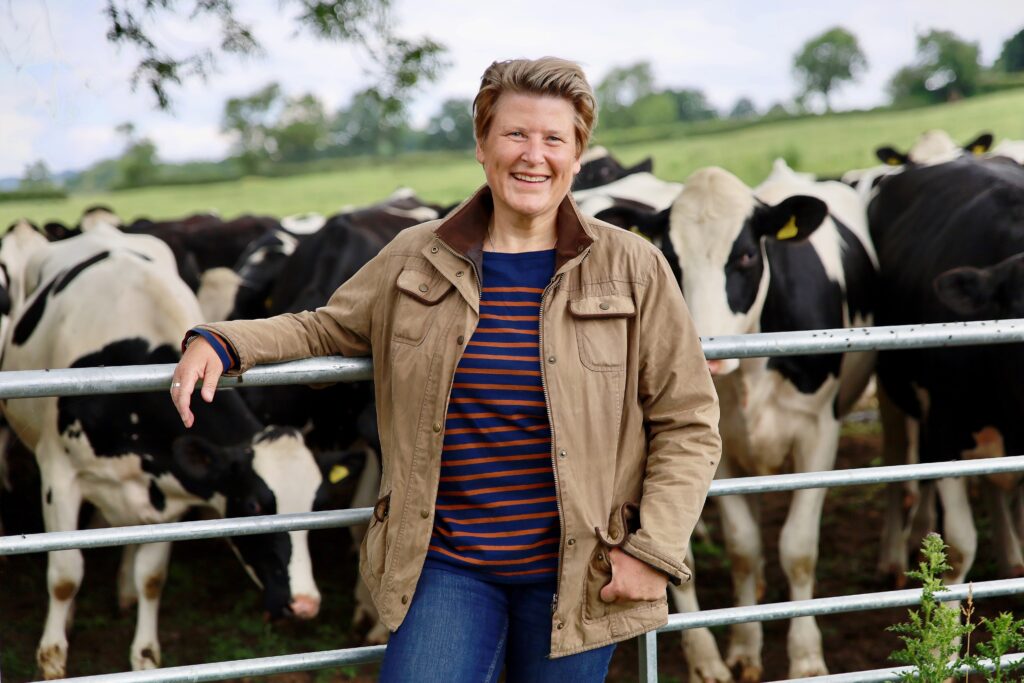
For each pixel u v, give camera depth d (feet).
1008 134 70.38
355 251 19.44
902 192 16.99
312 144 143.23
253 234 27.30
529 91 6.38
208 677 7.45
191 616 16.43
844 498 21.29
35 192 88.84
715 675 13.56
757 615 8.19
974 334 8.16
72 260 17.90
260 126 145.18
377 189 83.92
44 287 17.85
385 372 6.90
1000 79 110.83
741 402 14.08
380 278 6.97
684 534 6.43
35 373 6.84
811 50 143.43
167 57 17.40
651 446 6.83
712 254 13.39
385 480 6.88
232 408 15.11
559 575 6.40
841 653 14.49
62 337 15.83
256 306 21.52
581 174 25.64
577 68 6.47
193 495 14.84
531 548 6.47
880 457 23.40
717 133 95.61
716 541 19.75
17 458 22.53
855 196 18.58
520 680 6.70
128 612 16.67
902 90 121.70
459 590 6.48
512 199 6.45
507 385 6.40
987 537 18.37
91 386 6.92
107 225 19.97
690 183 13.92
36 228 23.54
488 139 6.54
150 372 7.02
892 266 16.26
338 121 147.23
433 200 70.79
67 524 14.84
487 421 6.43
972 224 14.64
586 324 6.49
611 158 26.63
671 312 6.67
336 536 20.49
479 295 6.51
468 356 6.44
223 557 19.13
